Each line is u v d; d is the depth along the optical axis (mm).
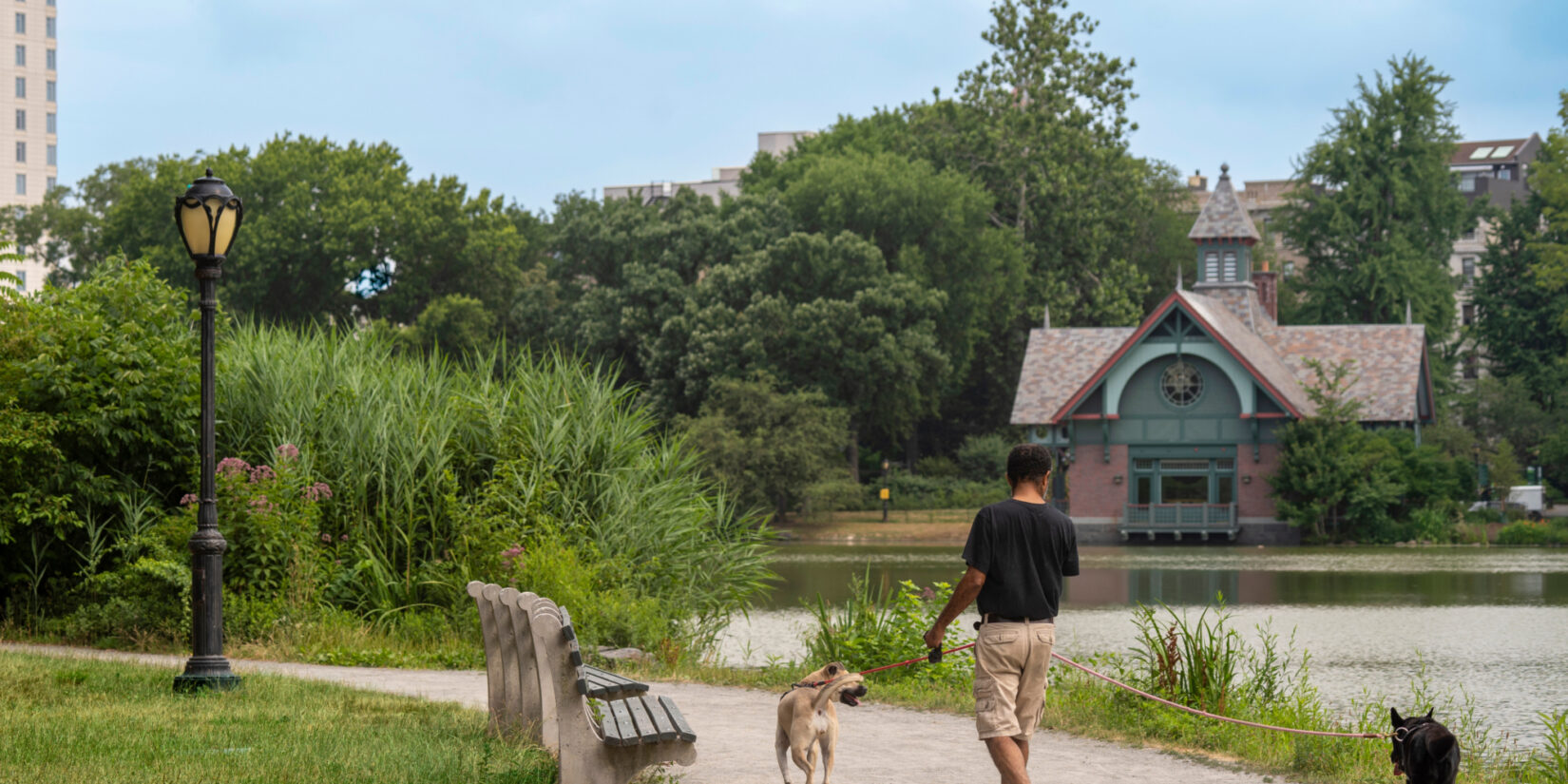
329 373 19891
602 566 18141
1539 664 18688
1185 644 12117
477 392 20297
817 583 33312
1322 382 56188
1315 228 85438
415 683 13680
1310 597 29594
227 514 17234
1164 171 97312
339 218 72562
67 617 17062
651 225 78750
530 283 83938
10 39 143750
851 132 91875
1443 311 83500
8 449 17016
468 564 17750
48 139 146875
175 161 75000
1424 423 67938
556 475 19594
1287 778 8984
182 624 16484
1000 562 7070
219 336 20172
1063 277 83875
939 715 11938
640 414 20844
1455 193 85562
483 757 8812
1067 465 59625
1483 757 11375
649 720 8109
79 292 19031
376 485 18906
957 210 75500
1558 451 72938
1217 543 56938
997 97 85000
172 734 9539
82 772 8070
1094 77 85188
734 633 22047
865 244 70688
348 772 8266
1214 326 56406
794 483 62344
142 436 18172
